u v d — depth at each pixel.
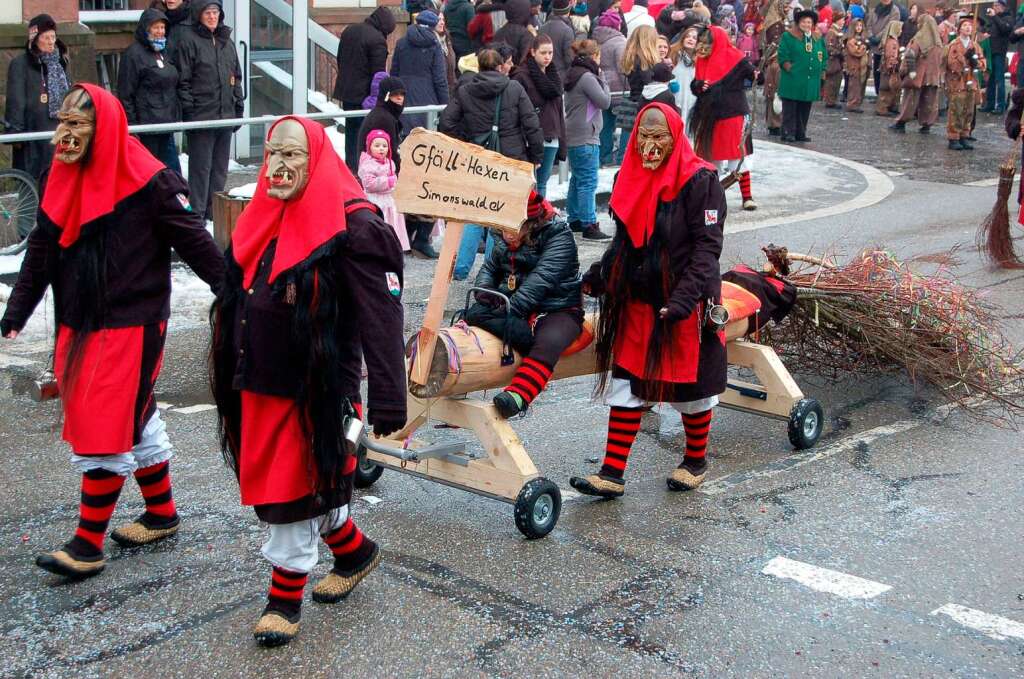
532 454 6.12
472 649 4.13
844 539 5.11
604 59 14.45
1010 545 5.07
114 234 4.33
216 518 5.18
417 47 12.23
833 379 7.26
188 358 7.59
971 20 19.55
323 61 16.05
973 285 9.66
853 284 6.79
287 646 4.12
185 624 4.26
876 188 14.73
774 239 11.54
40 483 5.52
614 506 5.43
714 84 12.48
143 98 10.30
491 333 5.18
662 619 4.37
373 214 3.91
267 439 3.94
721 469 5.93
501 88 9.62
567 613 4.40
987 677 4.03
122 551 4.82
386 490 5.58
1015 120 10.65
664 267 5.13
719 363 5.41
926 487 5.71
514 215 4.92
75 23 11.99
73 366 4.36
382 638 4.19
